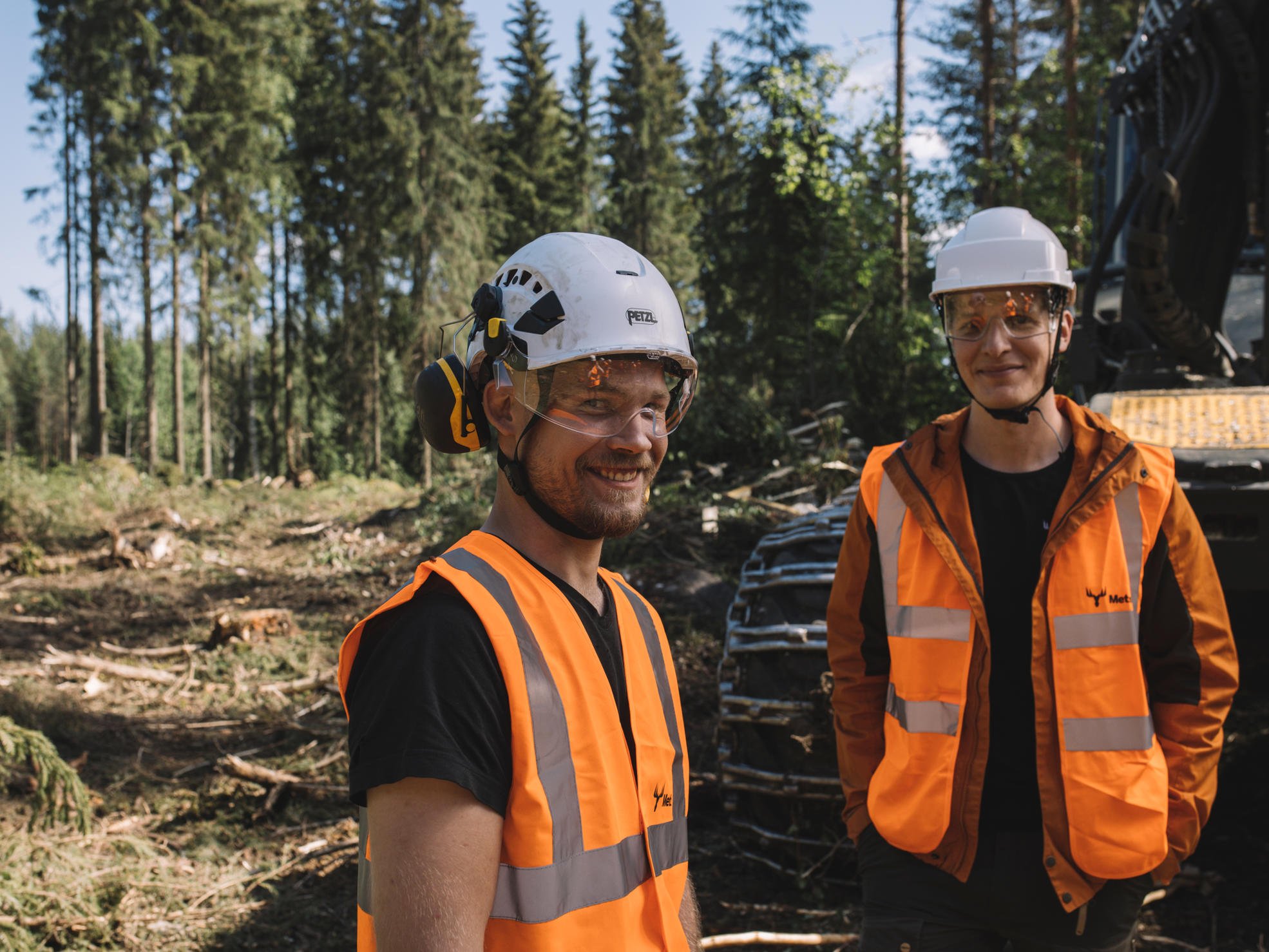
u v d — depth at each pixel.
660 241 36.22
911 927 2.06
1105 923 2.00
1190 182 4.27
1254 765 3.63
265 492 19.25
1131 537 2.03
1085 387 4.86
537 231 37.53
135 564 11.26
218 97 26.88
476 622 1.08
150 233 26.48
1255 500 2.79
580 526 1.24
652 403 1.25
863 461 9.21
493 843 1.01
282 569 10.67
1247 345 5.03
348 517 13.99
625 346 1.20
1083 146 16.50
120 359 59.03
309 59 31.62
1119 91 4.72
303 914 3.40
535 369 1.21
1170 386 4.14
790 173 14.01
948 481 2.16
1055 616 2.02
